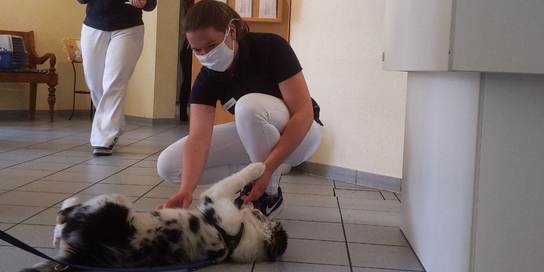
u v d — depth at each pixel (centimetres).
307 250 194
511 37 126
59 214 144
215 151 218
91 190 275
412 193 204
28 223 209
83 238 138
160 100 620
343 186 325
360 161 334
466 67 127
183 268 153
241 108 196
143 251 145
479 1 126
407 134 218
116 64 394
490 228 142
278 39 204
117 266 142
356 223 236
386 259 189
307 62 360
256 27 362
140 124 621
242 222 171
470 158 143
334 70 345
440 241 164
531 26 126
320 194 297
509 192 141
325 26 348
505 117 139
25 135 474
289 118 202
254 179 179
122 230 141
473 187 141
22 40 606
